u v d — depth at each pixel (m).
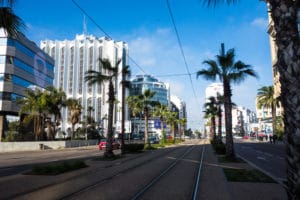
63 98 49.66
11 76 50.59
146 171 14.90
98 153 33.53
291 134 4.66
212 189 9.71
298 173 4.54
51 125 52.06
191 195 8.71
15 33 9.80
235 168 16.09
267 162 20.23
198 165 17.89
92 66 115.31
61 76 118.69
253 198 8.27
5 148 41.19
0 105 49.22
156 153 30.98
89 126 77.19
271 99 59.59
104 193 9.01
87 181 11.47
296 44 4.76
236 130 163.50
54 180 11.73
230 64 22.33
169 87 157.38
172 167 16.83
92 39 118.12
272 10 5.22
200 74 23.03
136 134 117.12
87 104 115.50
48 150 42.53
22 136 46.91
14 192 9.16
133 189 9.68
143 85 124.69
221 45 22.86
